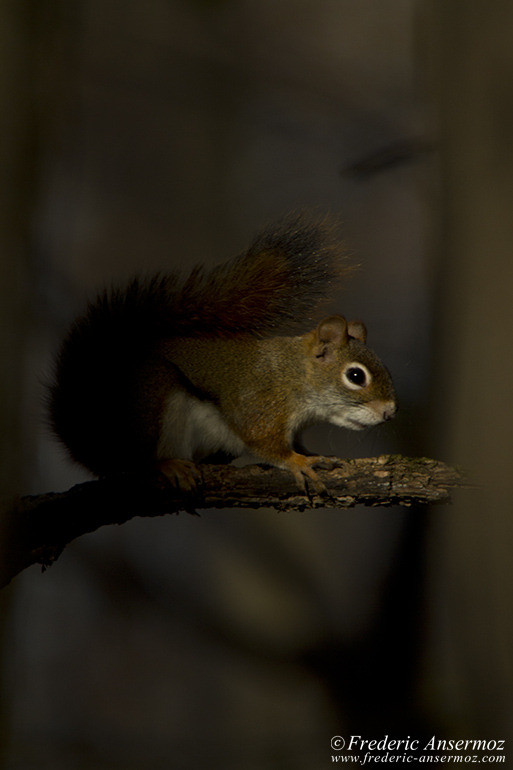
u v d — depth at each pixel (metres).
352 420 6.48
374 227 6.98
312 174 7.95
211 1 8.14
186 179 8.09
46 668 6.75
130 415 6.45
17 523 6.30
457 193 6.26
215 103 8.31
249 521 6.77
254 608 6.72
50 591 6.80
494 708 6.29
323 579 6.72
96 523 6.35
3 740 6.30
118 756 6.66
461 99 6.26
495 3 6.25
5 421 6.26
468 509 6.25
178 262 7.41
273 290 6.46
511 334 6.23
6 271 6.25
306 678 6.67
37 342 6.68
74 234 7.19
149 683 6.75
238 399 6.46
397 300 6.90
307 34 8.28
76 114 7.08
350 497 6.36
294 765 6.61
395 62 8.05
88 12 7.96
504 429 6.23
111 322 6.46
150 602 6.78
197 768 6.64
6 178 6.25
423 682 6.62
